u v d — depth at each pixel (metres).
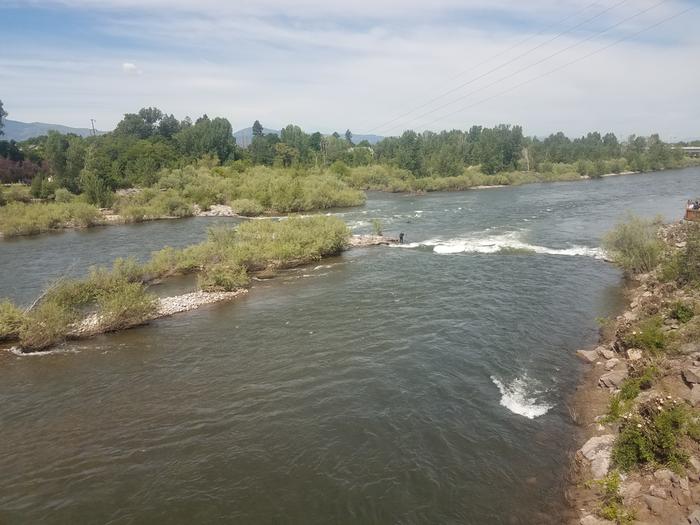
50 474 15.55
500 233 55.09
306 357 23.66
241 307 31.97
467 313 28.59
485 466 14.80
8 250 54.91
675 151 161.88
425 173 130.50
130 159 124.12
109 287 33.38
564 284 33.78
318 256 45.19
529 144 166.62
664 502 11.25
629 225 36.09
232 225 68.69
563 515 12.34
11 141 130.88
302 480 14.75
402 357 23.05
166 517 13.49
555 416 17.12
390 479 14.55
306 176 115.94
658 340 19.06
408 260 43.50
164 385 21.36
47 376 22.69
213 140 152.50
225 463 15.74
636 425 13.63
